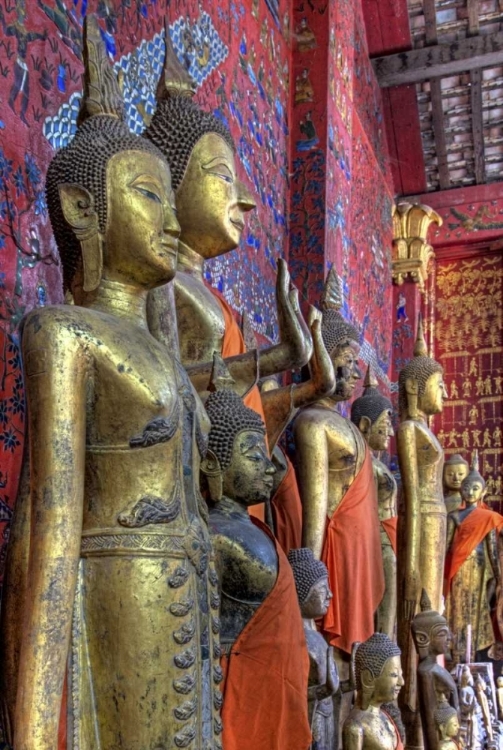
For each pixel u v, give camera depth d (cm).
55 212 367
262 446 442
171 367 350
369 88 1471
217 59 808
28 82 471
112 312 362
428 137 1620
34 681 294
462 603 1235
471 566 1241
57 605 301
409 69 1486
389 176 1628
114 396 327
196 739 325
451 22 1453
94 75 382
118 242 358
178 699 321
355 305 1282
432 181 1700
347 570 700
